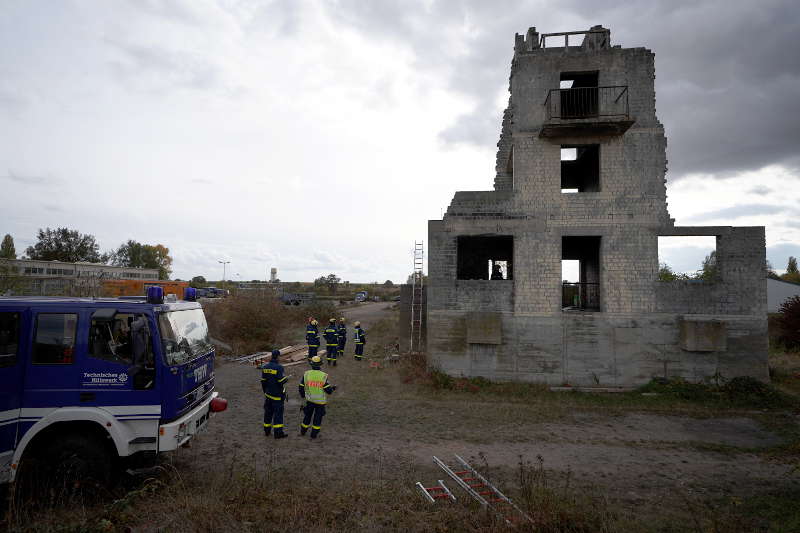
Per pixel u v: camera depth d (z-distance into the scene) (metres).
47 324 5.40
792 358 17.23
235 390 12.15
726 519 5.35
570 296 16.09
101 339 5.52
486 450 7.96
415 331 18.38
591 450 8.05
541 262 13.05
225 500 5.13
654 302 12.57
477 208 13.39
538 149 13.30
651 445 8.35
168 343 5.84
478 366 13.07
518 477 6.65
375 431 8.91
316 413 8.30
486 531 4.58
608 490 6.30
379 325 29.11
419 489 5.98
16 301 5.41
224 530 4.49
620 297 12.69
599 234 12.88
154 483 5.55
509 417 10.02
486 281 13.21
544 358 12.82
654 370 12.45
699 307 12.44
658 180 12.84
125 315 5.62
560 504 5.32
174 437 5.56
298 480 6.20
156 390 5.53
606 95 13.08
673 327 12.46
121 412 5.42
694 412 10.54
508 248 18.02
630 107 13.03
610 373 12.58
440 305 13.33
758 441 8.66
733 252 12.42
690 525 5.14
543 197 13.18
